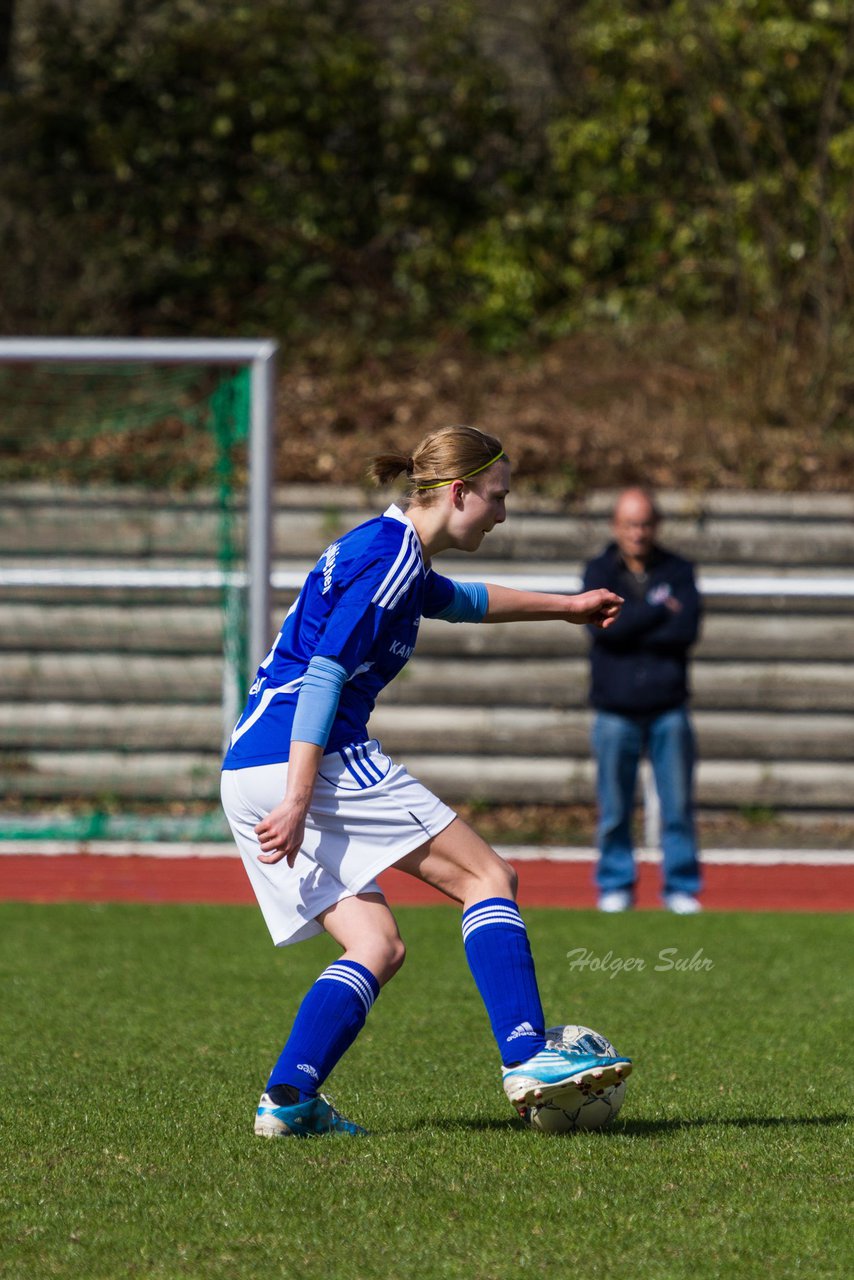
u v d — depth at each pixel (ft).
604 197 179.73
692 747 90.17
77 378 154.40
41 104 176.24
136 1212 32.99
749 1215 32.96
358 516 134.10
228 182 182.80
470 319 178.91
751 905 94.84
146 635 127.03
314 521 133.69
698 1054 52.37
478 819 125.39
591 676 90.89
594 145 178.91
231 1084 46.98
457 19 182.50
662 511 132.98
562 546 133.08
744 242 170.81
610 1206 33.47
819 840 121.60
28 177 175.42
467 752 126.00
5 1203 33.63
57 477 140.67
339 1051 39.73
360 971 39.45
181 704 126.31
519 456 136.87
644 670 89.15
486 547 132.77
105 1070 49.24
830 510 133.18
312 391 163.12
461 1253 30.45
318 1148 38.42
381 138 183.62
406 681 126.21
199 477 141.28
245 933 80.89
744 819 126.41
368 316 177.17
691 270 172.14
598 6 177.58
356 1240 31.19
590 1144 38.91
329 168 182.50
